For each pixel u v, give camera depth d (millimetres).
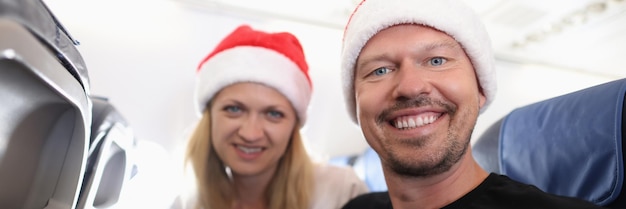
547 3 1198
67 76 249
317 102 1335
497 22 1309
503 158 587
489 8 1230
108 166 423
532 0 1183
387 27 500
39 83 243
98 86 1096
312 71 1316
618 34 1358
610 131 447
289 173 830
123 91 1116
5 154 280
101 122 382
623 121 441
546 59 1570
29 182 307
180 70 1168
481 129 1538
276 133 774
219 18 1188
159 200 503
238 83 760
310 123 1327
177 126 1162
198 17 1175
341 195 811
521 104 1603
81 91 276
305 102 836
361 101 515
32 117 277
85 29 1079
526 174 547
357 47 521
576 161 483
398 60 492
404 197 522
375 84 507
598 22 1288
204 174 822
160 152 581
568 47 1474
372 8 508
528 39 1417
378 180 1011
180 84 1169
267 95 760
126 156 430
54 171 308
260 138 757
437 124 479
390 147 490
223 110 778
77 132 292
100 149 368
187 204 807
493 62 543
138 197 471
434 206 505
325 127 1346
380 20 493
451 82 478
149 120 1141
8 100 253
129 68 1119
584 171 472
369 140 519
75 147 295
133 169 492
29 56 199
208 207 809
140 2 1116
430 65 492
